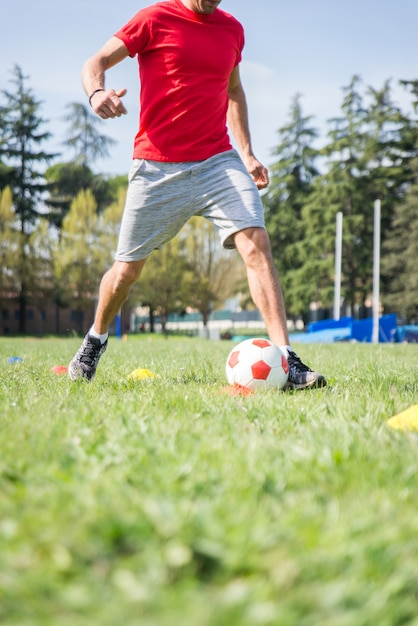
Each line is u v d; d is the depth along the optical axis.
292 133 42.94
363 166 39.06
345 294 38.38
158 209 3.89
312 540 1.23
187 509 1.38
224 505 1.41
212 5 3.76
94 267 38.09
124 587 1.05
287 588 1.08
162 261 38.28
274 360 3.65
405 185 39.78
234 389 3.55
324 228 38.50
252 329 44.34
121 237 3.98
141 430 2.23
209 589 1.10
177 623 0.95
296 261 41.41
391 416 2.74
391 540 1.24
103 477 1.64
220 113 3.93
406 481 1.65
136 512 1.36
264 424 2.44
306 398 3.21
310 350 9.33
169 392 3.37
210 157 3.85
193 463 1.76
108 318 4.12
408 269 36.53
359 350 9.87
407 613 1.04
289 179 41.56
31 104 44.34
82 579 1.11
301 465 1.76
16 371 4.98
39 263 38.78
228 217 3.83
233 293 40.31
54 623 0.97
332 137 40.12
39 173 44.69
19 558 1.17
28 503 1.46
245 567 1.15
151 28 3.74
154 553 1.17
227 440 2.10
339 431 2.26
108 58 3.71
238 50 4.04
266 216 42.41
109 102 3.46
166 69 3.75
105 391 3.53
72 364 4.18
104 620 0.97
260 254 3.82
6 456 1.87
